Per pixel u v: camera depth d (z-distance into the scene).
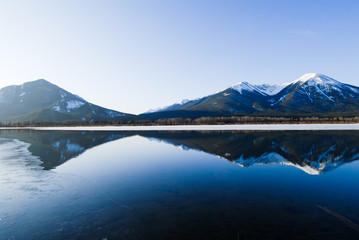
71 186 14.56
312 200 11.58
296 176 16.55
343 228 8.55
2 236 8.62
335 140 37.97
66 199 12.24
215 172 17.95
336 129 62.56
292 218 9.46
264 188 13.69
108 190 13.66
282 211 10.20
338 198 11.84
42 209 10.97
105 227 9.02
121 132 73.81
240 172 17.89
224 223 9.09
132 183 15.12
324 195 12.33
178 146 34.72
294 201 11.45
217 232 8.37
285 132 55.94
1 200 12.20
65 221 9.66
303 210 10.30
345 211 10.12
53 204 11.56
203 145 35.06
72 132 78.00
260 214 9.91
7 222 9.71
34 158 25.16
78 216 10.09
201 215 9.89
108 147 34.84
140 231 8.60
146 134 62.31
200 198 12.04
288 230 8.45
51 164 21.80
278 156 24.80
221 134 55.03
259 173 17.52
